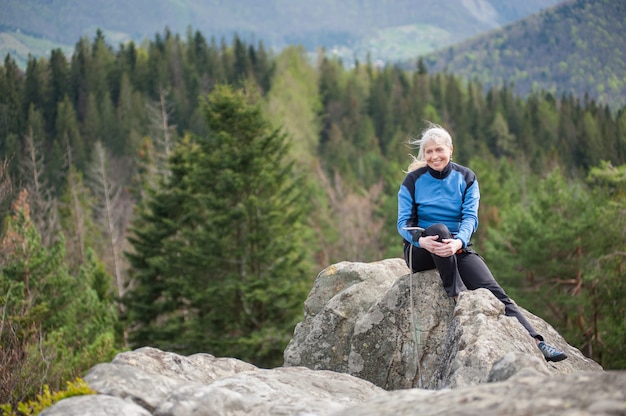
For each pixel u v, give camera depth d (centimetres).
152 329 2416
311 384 467
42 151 7688
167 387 383
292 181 2416
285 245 2250
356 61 14400
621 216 2125
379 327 609
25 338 1085
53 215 3684
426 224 577
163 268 2442
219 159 2277
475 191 569
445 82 13712
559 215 2252
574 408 230
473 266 564
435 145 561
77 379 374
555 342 604
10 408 398
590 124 10300
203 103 2347
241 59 12775
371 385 494
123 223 4900
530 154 10150
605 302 2086
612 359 2030
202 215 2480
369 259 3919
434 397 290
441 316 578
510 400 254
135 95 10512
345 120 10781
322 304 729
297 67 11275
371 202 4488
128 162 8762
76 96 11306
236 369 508
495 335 478
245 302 2192
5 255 1778
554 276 2291
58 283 1848
